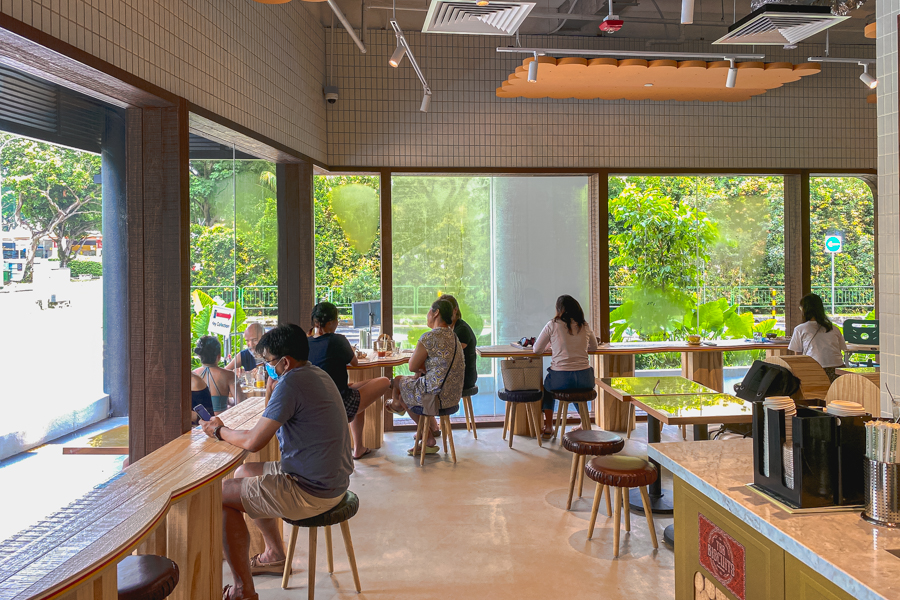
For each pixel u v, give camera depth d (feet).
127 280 11.07
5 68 8.20
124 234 10.94
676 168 22.95
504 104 22.24
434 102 21.97
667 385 14.58
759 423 6.61
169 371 11.14
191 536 8.58
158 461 8.89
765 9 10.48
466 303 22.89
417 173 22.17
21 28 7.20
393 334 22.65
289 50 17.63
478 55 22.07
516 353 19.60
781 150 23.38
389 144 21.88
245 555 9.88
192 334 12.23
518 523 13.48
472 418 20.72
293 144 17.95
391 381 18.88
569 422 22.89
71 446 8.80
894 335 7.96
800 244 23.68
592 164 22.67
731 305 23.81
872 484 5.74
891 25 7.95
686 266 23.56
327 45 21.48
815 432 6.03
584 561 11.64
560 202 23.09
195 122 12.42
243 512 9.89
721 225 23.72
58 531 6.27
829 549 5.18
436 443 19.99
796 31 11.49
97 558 5.61
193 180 12.71
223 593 9.98
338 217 23.18
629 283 23.32
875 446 5.68
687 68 17.29
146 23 10.02
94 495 7.39
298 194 19.67
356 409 16.71
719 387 22.02
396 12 21.62
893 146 7.95
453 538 12.74
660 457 8.05
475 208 22.80
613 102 22.70
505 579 10.96
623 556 11.84
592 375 18.81
